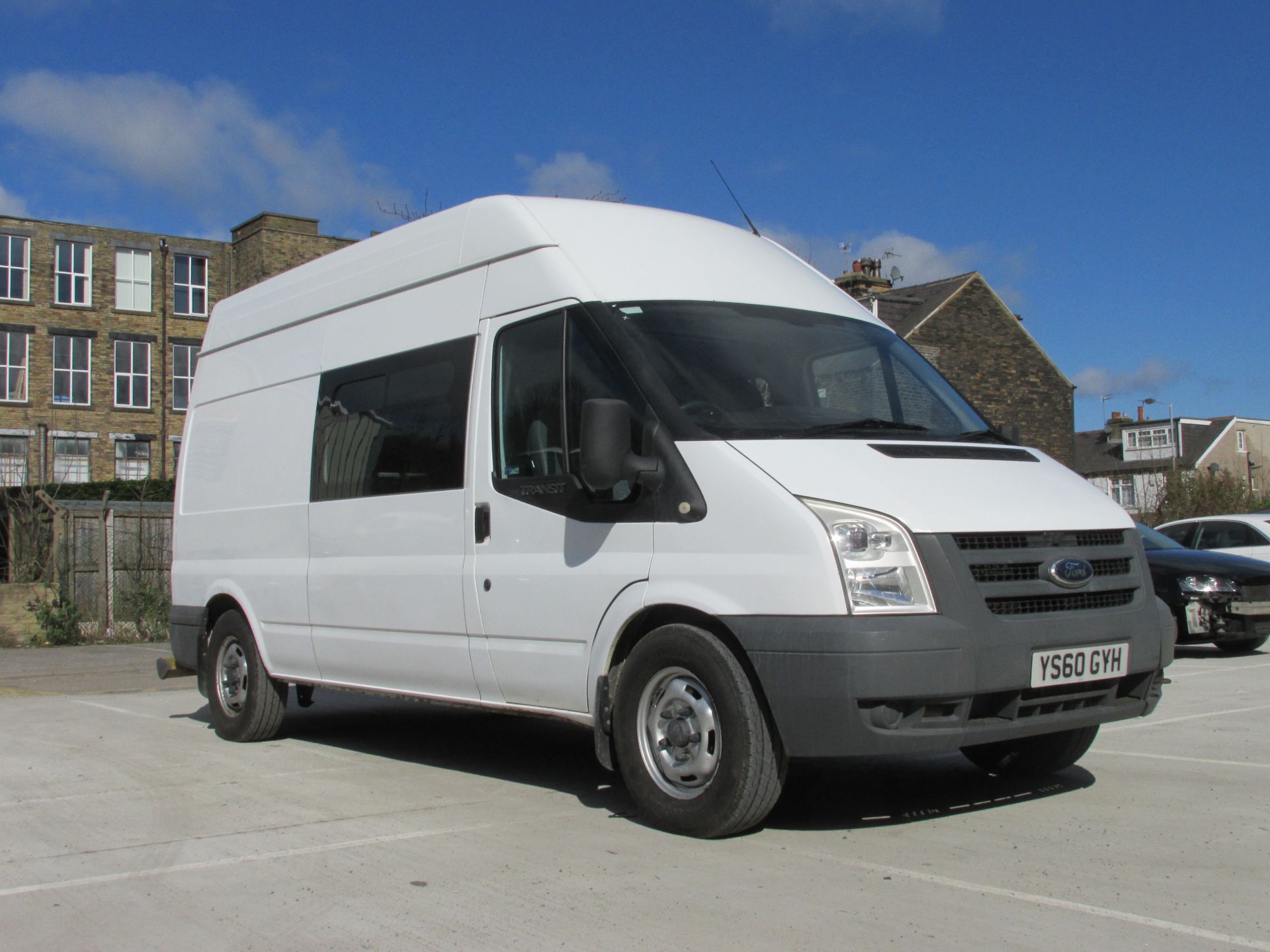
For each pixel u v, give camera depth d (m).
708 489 5.08
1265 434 70.44
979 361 37.00
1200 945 3.78
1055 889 4.37
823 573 4.69
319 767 7.21
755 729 4.89
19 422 43.62
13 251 44.03
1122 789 6.13
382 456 6.93
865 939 3.87
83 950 3.98
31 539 19.48
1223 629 13.01
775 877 4.55
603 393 5.55
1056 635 4.96
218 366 8.84
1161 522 37.97
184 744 8.19
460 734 8.53
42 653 16.80
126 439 45.25
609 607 5.43
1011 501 5.16
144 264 46.06
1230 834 5.18
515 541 5.95
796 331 6.05
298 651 7.57
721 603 4.96
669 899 4.31
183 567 8.91
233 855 5.10
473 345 6.38
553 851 5.01
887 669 4.59
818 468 4.98
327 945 3.95
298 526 7.58
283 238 44.66
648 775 5.31
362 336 7.29
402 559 6.69
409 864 4.88
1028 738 6.27
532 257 6.11
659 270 6.03
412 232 7.03
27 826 5.73
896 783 6.34
